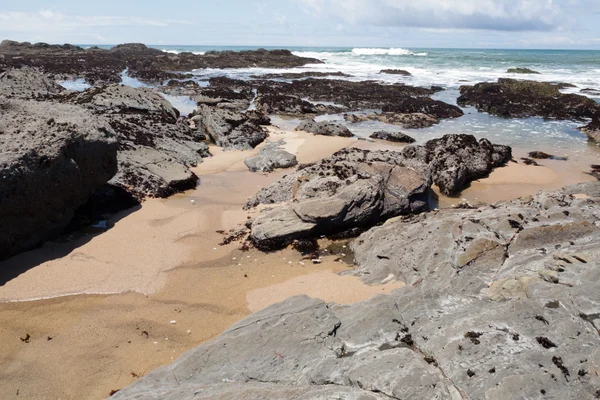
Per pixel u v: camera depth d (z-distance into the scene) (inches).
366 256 494.3
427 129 1193.4
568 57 3240.7
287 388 257.8
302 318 326.6
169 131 943.0
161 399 258.5
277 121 1315.2
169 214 621.0
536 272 358.3
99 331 390.0
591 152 962.1
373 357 281.4
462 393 242.5
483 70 2455.7
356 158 686.5
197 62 2780.5
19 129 529.3
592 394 233.1
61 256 499.8
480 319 300.0
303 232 545.0
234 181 768.9
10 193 465.4
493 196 716.7
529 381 240.1
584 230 422.3
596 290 306.2
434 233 461.7
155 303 430.0
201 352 304.2
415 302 341.1
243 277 475.2
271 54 3164.4
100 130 581.9
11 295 432.8
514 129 1194.0
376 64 2910.9
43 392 327.3
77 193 546.6
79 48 3533.5
